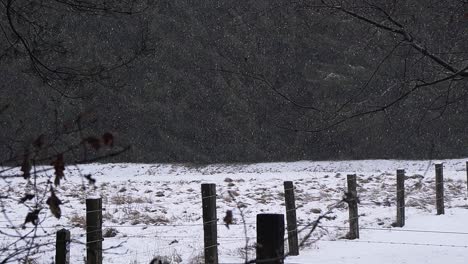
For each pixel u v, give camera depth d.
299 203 18.70
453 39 7.79
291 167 49.81
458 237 12.84
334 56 41.56
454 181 24.30
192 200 20.28
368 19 7.29
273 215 4.85
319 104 39.47
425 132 45.91
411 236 13.04
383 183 24.34
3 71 40.00
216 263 9.12
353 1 7.55
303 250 11.37
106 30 47.81
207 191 9.16
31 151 3.48
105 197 20.41
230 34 45.00
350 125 47.12
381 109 7.19
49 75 7.81
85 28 47.41
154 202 19.69
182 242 12.38
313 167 49.38
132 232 13.61
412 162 46.72
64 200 19.00
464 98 8.04
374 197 19.52
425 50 7.11
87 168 47.41
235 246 11.73
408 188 21.64
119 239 12.70
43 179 23.45
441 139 46.88
